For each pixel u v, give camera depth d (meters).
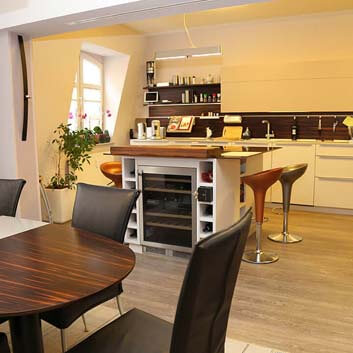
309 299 2.99
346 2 5.29
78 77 6.26
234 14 5.84
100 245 1.89
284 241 4.34
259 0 2.99
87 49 6.21
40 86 5.02
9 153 4.00
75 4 3.31
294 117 6.29
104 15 3.36
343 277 3.38
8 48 3.84
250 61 6.50
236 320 2.70
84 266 1.62
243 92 6.36
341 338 2.46
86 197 2.38
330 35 5.94
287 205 4.36
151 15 3.39
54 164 5.54
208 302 1.27
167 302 2.98
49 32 3.90
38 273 1.54
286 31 6.19
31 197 4.16
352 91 5.72
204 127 6.98
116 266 1.62
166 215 3.88
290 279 3.35
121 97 6.86
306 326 2.61
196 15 5.86
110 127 6.96
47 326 2.68
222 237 1.20
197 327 1.26
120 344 1.54
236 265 1.38
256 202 3.73
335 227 4.95
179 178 3.76
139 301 3.00
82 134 5.53
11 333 1.71
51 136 5.42
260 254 3.79
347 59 5.68
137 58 7.02
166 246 3.91
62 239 1.99
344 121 5.89
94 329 2.64
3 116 3.98
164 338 1.58
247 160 4.46
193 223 3.75
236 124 6.71
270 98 6.20
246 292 3.12
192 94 6.92
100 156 6.42
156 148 3.65
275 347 2.38
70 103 5.64
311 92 5.95
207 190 3.58
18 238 2.00
